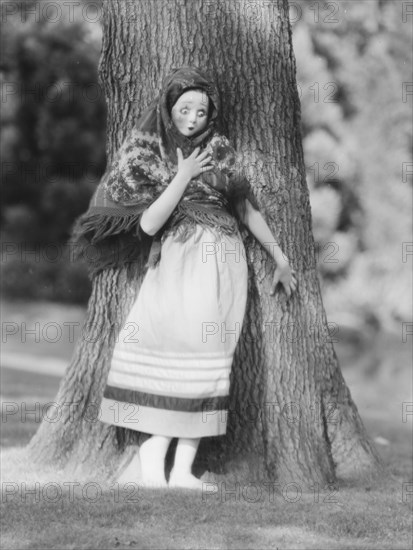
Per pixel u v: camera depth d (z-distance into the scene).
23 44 17.56
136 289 5.29
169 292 4.77
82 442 5.30
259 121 5.29
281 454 5.15
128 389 4.81
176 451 4.87
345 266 17.03
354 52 16.83
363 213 17.20
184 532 4.12
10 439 6.29
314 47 16.66
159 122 4.86
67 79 17.89
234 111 5.25
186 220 4.83
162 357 4.76
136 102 5.27
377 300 17.09
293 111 5.44
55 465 5.32
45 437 5.43
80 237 5.10
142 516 4.33
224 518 4.34
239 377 5.19
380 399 10.27
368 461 5.53
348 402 5.63
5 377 10.44
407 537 4.18
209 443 5.12
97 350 5.36
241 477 5.08
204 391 4.70
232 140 5.25
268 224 5.29
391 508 4.70
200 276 4.77
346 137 16.80
